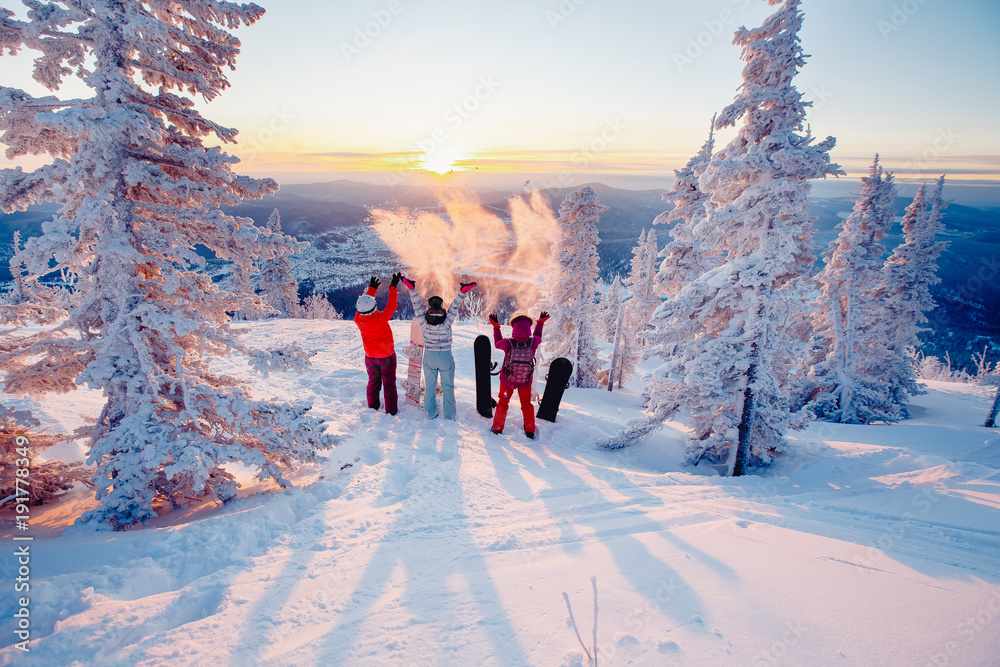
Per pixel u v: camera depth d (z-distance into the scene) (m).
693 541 3.62
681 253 14.79
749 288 7.09
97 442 4.11
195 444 4.21
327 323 19.42
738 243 7.19
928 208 18.62
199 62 4.45
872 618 2.57
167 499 4.64
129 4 3.95
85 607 2.76
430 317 6.92
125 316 4.20
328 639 2.46
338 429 6.50
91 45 3.94
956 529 3.95
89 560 3.33
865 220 16.88
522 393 6.98
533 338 6.99
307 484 4.92
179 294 4.54
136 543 3.51
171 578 3.21
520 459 6.04
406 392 7.96
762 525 3.98
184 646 2.41
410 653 2.34
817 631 2.45
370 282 6.91
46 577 3.07
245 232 4.47
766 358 7.18
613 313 29.09
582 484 5.16
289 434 4.56
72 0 3.75
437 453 5.90
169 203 4.70
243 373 9.65
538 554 3.40
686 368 7.51
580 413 8.89
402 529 3.80
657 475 5.79
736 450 7.27
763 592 2.84
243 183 4.71
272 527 3.82
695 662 2.21
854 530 3.94
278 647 2.40
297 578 3.06
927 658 2.23
